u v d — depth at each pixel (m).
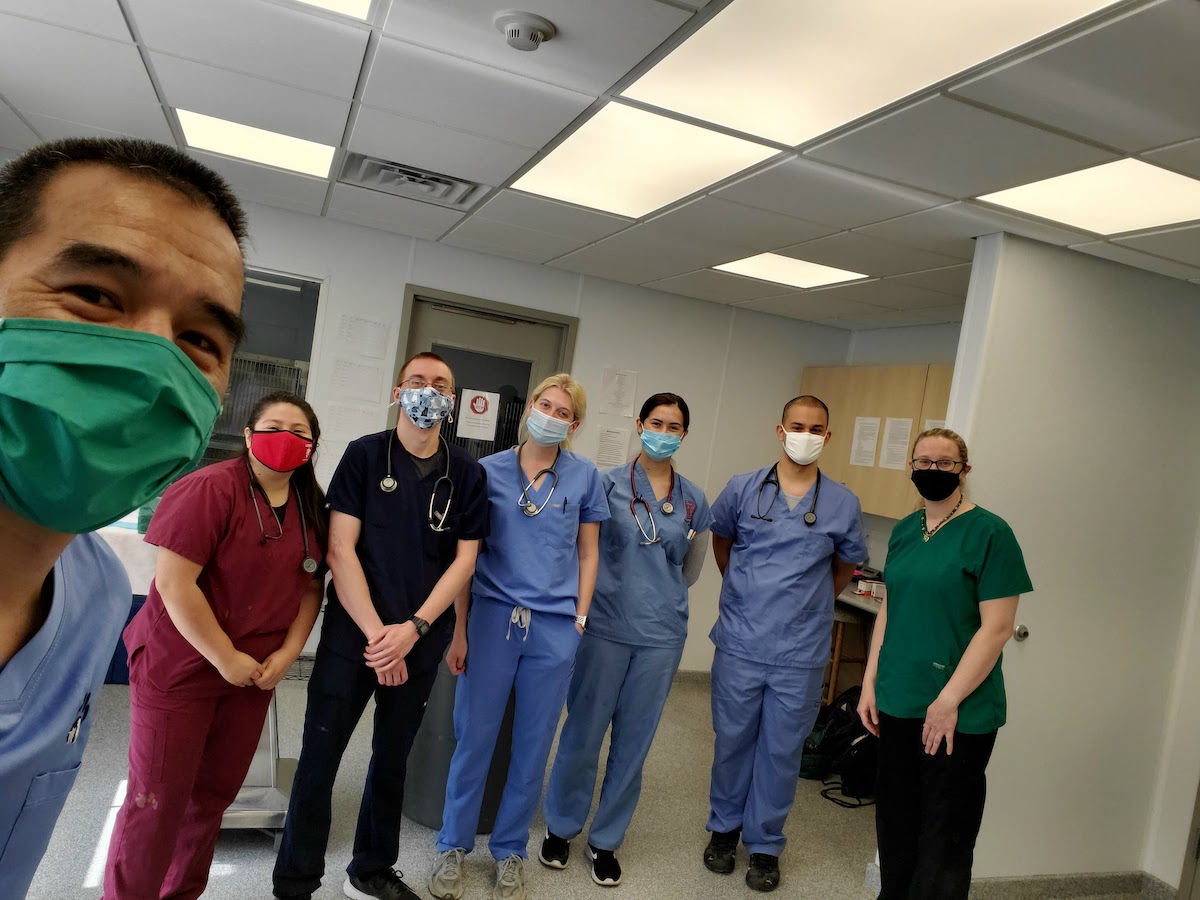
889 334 5.02
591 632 2.58
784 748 2.68
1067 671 2.98
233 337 0.67
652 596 2.60
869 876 2.79
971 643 2.19
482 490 2.21
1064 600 2.96
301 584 1.97
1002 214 2.64
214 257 0.62
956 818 2.19
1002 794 2.91
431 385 2.11
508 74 2.12
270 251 4.09
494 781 2.76
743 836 2.77
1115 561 3.04
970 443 2.81
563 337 4.71
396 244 4.30
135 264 0.57
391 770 2.18
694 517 2.73
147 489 0.59
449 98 2.34
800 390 5.25
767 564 2.73
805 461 2.73
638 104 2.21
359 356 4.26
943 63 1.76
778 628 2.68
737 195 2.84
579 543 2.49
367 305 4.27
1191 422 3.15
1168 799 3.12
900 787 2.33
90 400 0.53
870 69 1.84
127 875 1.77
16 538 0.57
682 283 4.52
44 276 0.56
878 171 2.43
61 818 2.46
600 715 2.57
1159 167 2.12
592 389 4.75
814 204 2.81
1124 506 3.04
